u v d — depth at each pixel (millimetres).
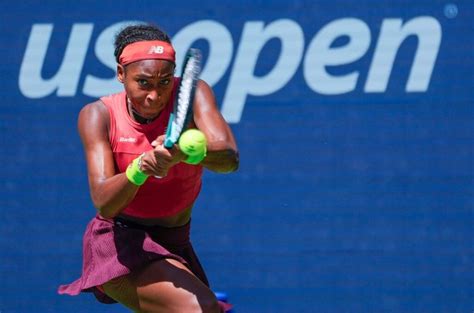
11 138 20547
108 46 20422
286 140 20016
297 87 19984
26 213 20562
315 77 19953
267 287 20016
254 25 20062
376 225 19875
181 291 11477
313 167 20000
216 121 11547
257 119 20047
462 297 19766
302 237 20000
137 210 12180
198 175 12273
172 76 11383
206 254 20125
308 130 19984
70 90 20516
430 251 19828
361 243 19891
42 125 20562
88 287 11977
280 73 20016
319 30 19938
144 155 10469
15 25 20547
